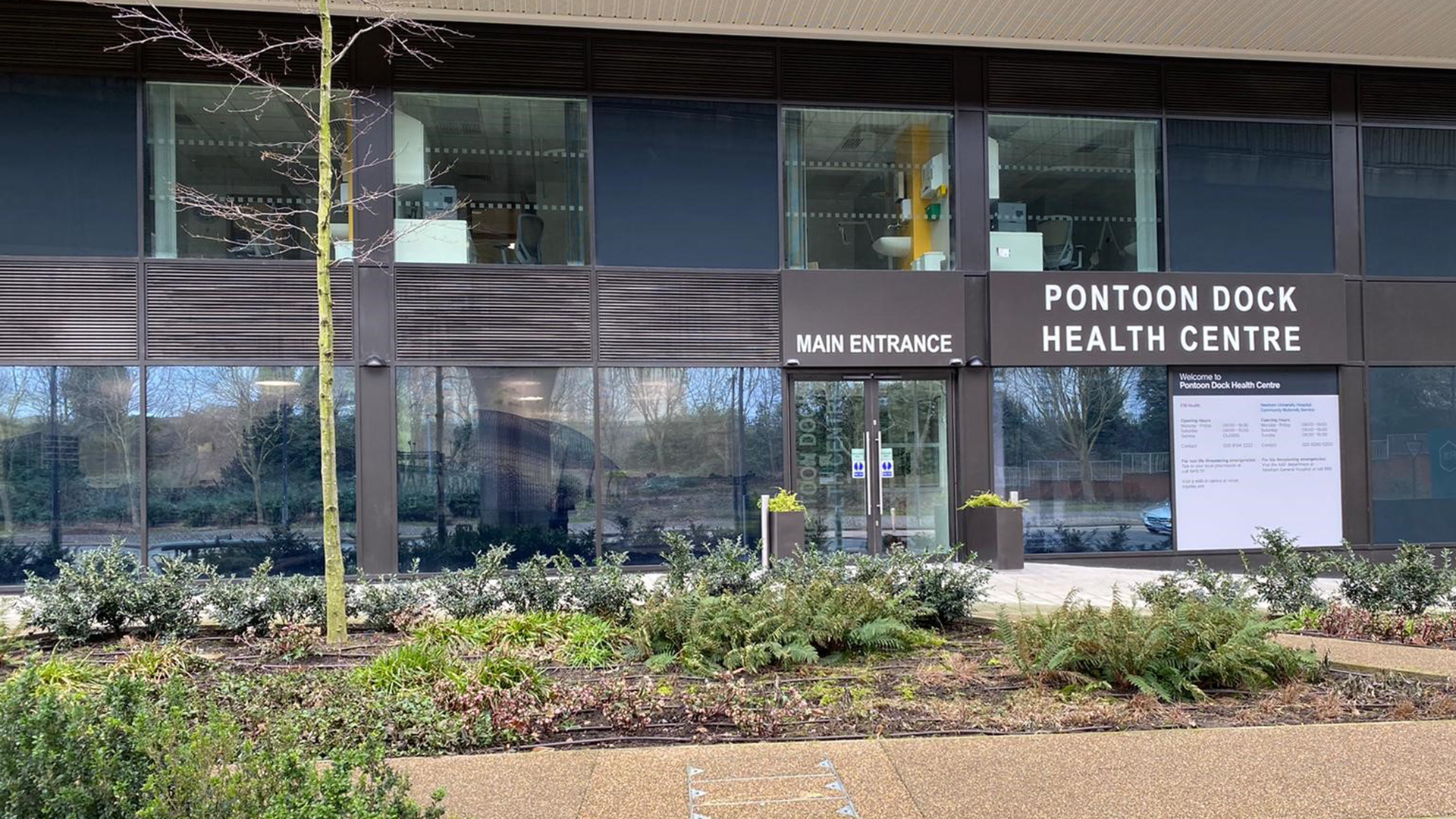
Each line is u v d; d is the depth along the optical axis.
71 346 11.66
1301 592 8.48
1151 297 13.72
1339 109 14.34
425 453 12.30
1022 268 13.77
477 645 6.65
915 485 13.47
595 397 12.68
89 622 7.01
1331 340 13.99
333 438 7.09
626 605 7.78
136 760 3.03
